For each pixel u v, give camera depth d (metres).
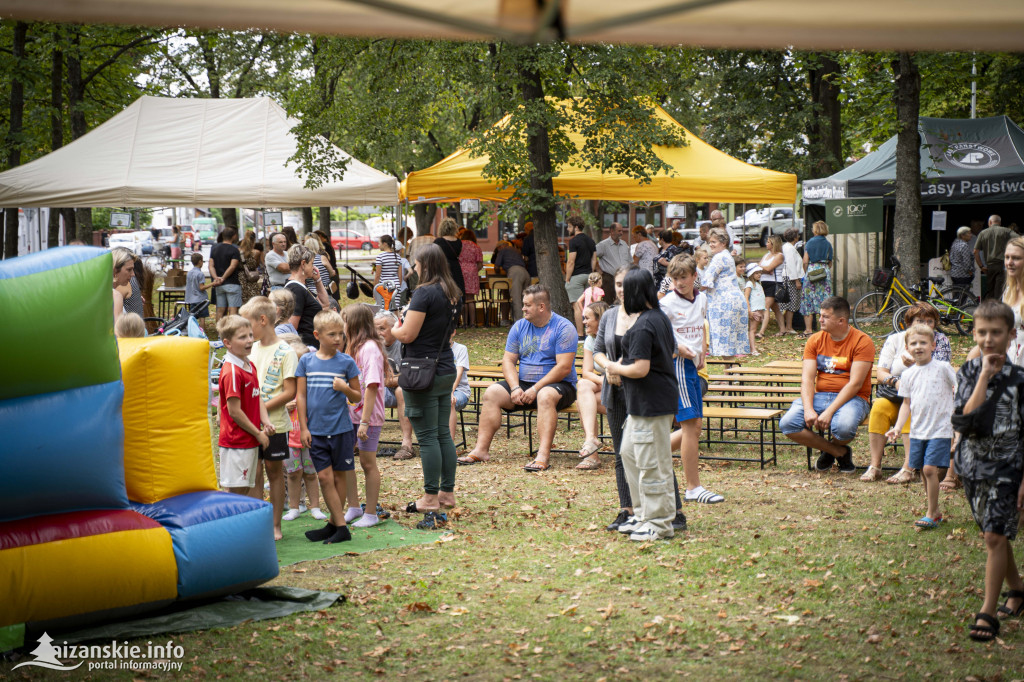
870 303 17.31
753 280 14.70
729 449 9.04
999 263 15.38
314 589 5.16
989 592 4.36
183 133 16.20
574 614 4.75
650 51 15.98
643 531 6.02
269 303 6.15
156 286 27.05
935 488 6.06
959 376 4.50
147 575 4.51
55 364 4.31
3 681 3.98
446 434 6.87
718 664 4.13
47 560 4.24
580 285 16.41
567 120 15.98
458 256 18.12
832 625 4.54
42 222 24.12
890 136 19.55
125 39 19.81
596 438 8.49
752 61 23.48
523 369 8.61
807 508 6.74
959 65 16.66
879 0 2.38
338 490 6.31
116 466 4.55
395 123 18.05
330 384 6.08
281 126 16.59
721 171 16.42
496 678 4.04
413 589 5.16
